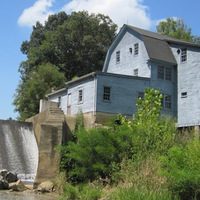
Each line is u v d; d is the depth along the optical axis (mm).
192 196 12094
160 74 35969
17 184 20156
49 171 21281
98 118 31719
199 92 33281
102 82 32625
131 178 15086
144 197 12406
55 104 37625
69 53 61750
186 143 16641
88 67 62312
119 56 40500
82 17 61281
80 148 18984
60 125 22266
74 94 36375
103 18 64125
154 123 18578
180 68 35969
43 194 18500
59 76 52906
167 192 12625
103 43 62438
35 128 28984
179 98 35562
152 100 20203
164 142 16844
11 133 28484
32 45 67875
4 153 26891
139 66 36969
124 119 20953
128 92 33688
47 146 21641
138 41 37562
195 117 33375
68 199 16047
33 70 56781
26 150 28062
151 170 14648
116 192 14336
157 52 35875
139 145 17375
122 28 39719
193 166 12508
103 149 18156
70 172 19828
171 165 12625
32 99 50125
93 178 18641
